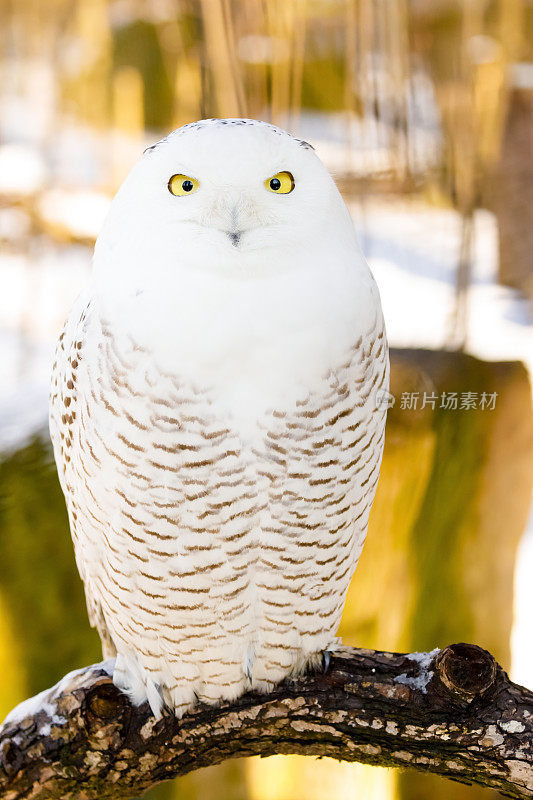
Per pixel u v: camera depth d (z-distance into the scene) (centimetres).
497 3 489
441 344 504
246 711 251
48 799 253
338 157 498
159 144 209
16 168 600
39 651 441
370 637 488
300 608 244
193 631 244
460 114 429
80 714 245
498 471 498
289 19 348
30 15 463
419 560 488
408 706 241
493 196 583
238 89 312
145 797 482
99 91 636
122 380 211
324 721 247
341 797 479
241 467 218
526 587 577
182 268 205
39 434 432
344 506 232
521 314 592
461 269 486
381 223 572
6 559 425
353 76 377
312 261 208
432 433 468
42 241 558
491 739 235
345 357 213
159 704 251
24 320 509
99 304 214
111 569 240
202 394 210
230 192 200
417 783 521
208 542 227
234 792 486
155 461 217
